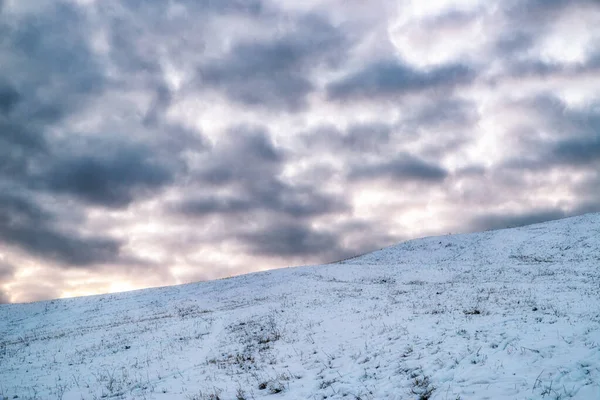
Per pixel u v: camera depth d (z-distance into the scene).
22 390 14.24
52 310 40.81
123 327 26.50
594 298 17.88
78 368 16.73
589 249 38.00
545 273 30.33
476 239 53.88
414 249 56.38
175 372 14.67
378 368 11.61
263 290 36.09
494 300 19.39
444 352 11.61
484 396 8.52
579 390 8.09
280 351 15.48
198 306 33.75
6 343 26.78
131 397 12.34
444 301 20.58
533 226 54.53
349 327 17.02
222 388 12.20
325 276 39.62
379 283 32.62
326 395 10.51
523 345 11.09
